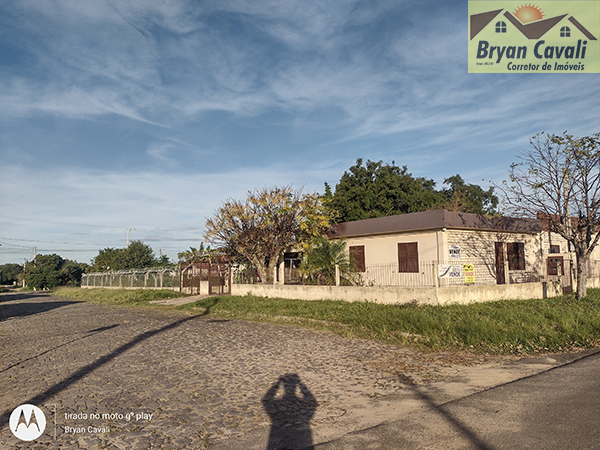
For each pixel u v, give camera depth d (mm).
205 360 9086
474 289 16422
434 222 18719
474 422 4973
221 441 4844
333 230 23797
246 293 24422
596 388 6031
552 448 4152
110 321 17359
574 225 19938
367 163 37250
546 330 10406
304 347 10297
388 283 21016
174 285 32281
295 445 4660
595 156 16359
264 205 24625
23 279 78188
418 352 9453
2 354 11047
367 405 5949
